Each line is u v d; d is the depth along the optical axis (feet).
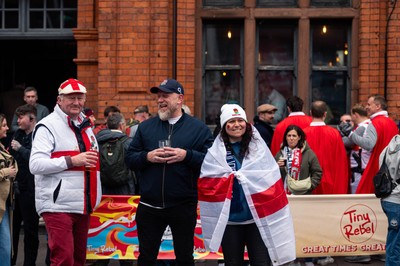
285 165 31.71
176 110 24.20
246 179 22.40
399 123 37.27
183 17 40.68
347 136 35.94
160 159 23.26
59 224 23.77
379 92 40.37
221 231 22.33
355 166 35.47
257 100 42.27
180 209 23.80
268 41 42.32
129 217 30.86
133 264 32.96
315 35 42.16
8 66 50.16
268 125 35.65
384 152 27.17
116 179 30.53
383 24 40.37
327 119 41.96
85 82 41.73
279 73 42.34
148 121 24.49
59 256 23.76
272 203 22.50
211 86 42.29
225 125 22.82
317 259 33.09
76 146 24.39
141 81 40.47
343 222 31.53
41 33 43.57
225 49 42.27
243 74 42.04
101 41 40.60
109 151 30.60
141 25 40.47
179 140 23.88
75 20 43.60
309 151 31.63
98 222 30.89
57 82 50.78
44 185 23.94
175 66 40.68
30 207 30.37
